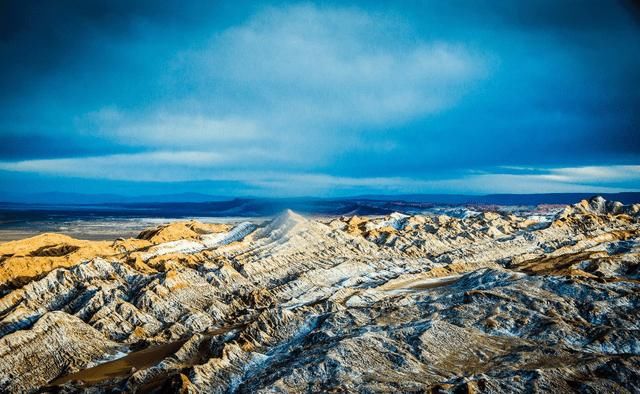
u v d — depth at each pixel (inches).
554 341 4345.5
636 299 5093.5
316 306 5516.7
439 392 3496.6
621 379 3651.6
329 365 3927.2
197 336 4783.5
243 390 3811.5
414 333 4421.8
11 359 4517.7
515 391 3508.9
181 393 3735.2
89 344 4923.7
